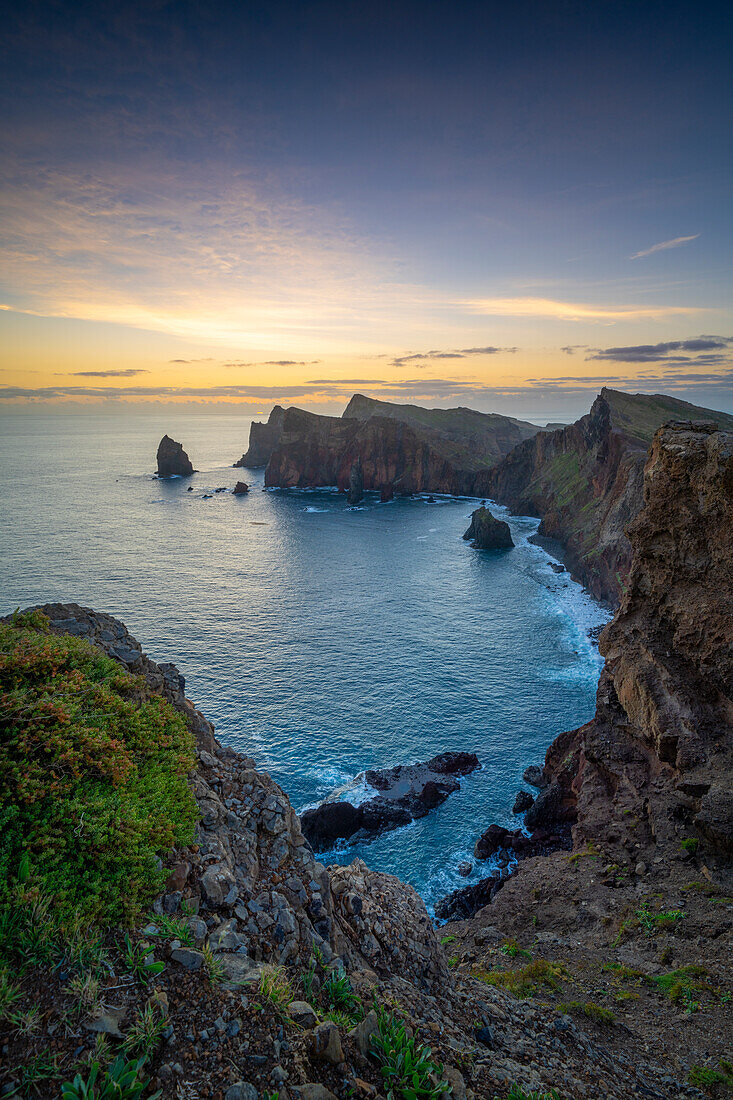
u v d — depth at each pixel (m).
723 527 25.73
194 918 7.09
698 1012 12.96
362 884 10.98
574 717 59.88
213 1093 5.15
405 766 50.50
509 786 48.81
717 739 25.22
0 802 6.96
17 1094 4.68
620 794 28.44
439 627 85.88
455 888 38.12
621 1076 9.45
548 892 23.03
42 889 6.39
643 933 18.22
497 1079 7.33
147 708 10.32
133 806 7.82
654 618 29.91
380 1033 6.89
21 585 100.94
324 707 61.31
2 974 5.44
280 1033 5.97
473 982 11.41
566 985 14.91
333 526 168.38
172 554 129.75
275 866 9.10
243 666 71.12
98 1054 5.07
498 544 137.88
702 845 21.70
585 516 132.12
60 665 9.85
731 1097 9.65
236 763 11.09
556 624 87.12
